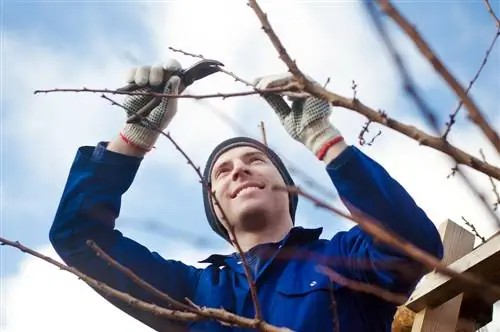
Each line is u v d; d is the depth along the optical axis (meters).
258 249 3.48
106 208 3.50
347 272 3.20
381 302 3.18
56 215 3.52
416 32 1.40
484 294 1.80
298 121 3.09
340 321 3.13
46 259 2.32
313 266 3.31
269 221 3.61
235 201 3.64
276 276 3.36
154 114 3.51
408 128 1.82
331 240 3.41
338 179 2.94
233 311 3.35
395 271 2.98
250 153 3.82
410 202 2.95
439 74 1.40
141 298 3.52
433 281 3.82
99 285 2.31
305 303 3.18
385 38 1.45
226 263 3.59
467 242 4.07
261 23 1.90
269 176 3.71
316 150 3.01
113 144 3.58
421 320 3.85
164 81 3.51
